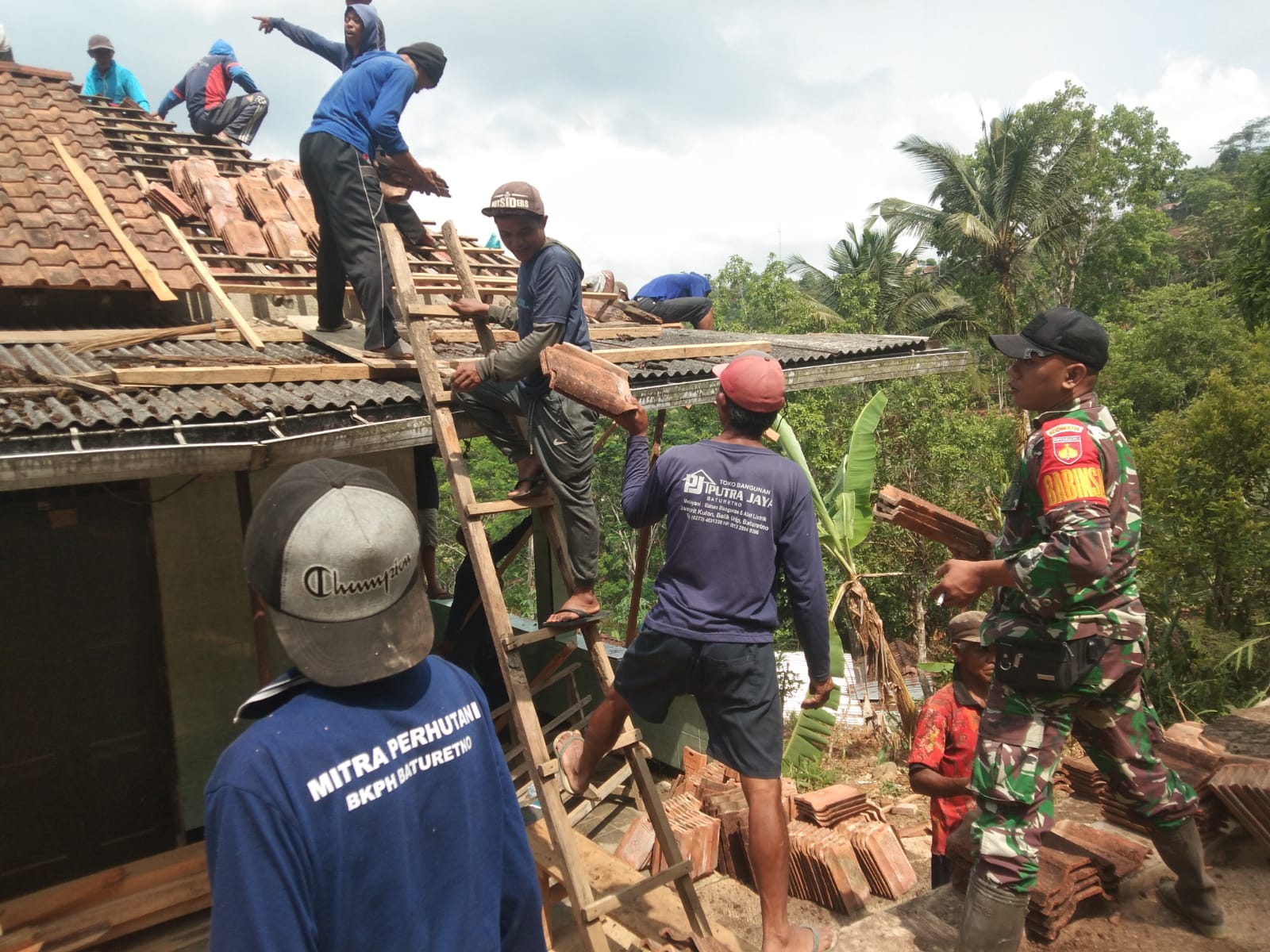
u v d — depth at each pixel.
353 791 1.23
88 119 6.54
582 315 3.63
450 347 5.27
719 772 5.71
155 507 5.36
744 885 4.68
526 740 3.20
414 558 1.37
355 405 4.09
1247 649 11.79
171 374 4.01
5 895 4.95
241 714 1.28
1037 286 42.59
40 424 3.35
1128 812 2.64
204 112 9.41
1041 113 29.05
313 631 1.25
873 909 4.40
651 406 5.27
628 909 3.45
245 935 1.11
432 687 1.41
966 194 30.14
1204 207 65.19
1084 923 2.77
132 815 5.35
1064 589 2.23
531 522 6.41
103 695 5.26
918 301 32.28
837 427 22.44
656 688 2.88
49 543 5.09
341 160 4.55
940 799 3.65
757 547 2.74
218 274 5.68
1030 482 2.37
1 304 4.95
